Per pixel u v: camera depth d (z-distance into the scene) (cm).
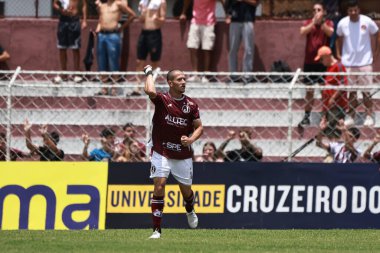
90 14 5453
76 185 3644
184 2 5359
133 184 3647
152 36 5069
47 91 4791
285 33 5331
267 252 2708
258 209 3650
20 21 5456
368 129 4291
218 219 3638
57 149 4000
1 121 4534
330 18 5103
